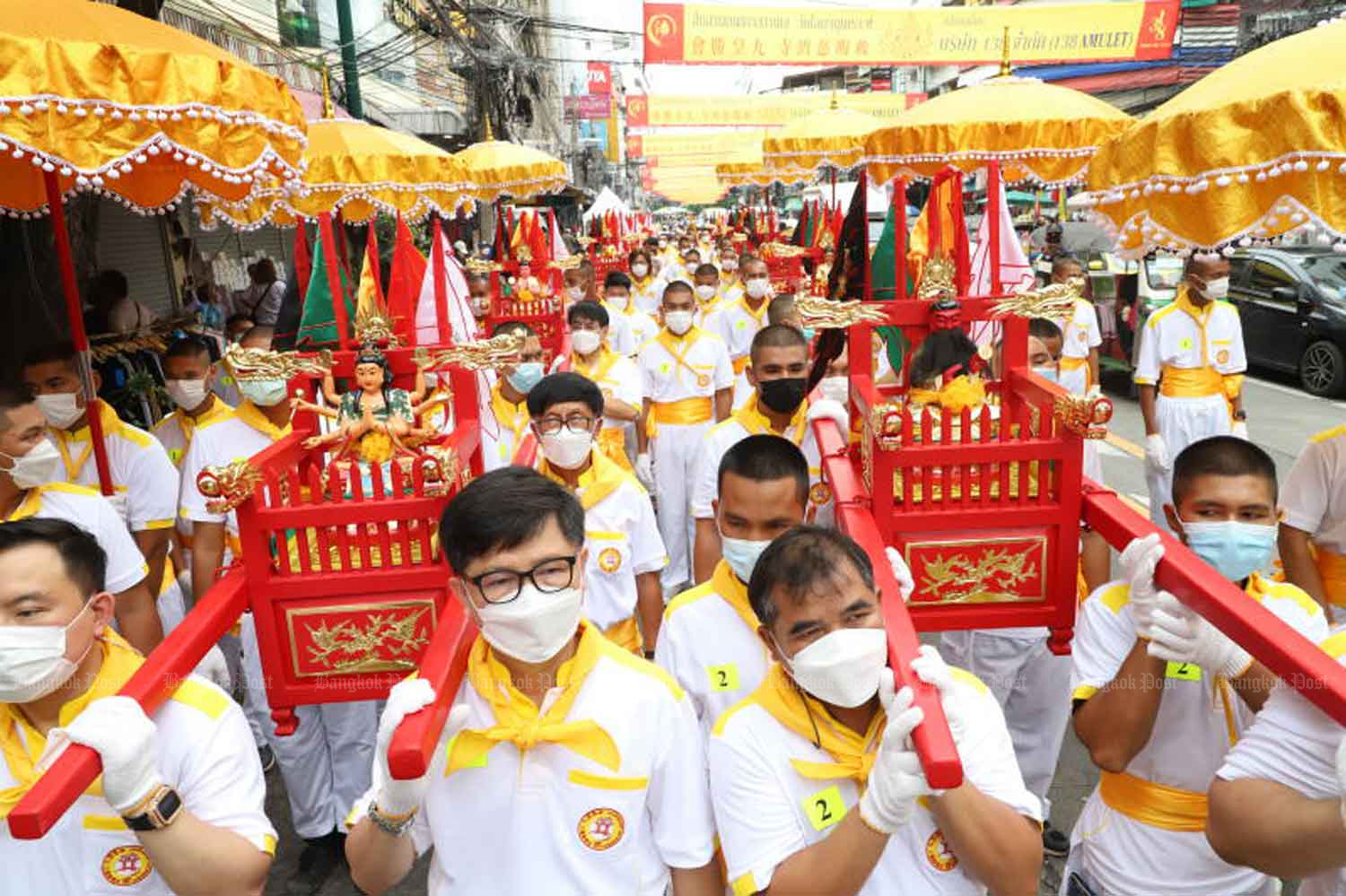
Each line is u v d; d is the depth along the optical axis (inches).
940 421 112.0
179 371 173.6
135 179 140.8
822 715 75.6
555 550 73.9
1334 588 134.9
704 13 490.6
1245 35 590.9
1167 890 97.1
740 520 103.7
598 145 1566.2
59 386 137.8
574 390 141.7
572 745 76.0
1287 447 362.3
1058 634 110.8
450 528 74.6
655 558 149.2
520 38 847.7
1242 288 499.8
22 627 75.2
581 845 76.3
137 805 70.8
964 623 111.1
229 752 80.4
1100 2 509.4
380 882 76.6
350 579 101.2
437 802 77.3
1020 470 108.3
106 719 69.8
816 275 385.1
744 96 818.2
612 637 143.5
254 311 362.3
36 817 62.1
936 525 108.6
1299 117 80.0
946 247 139.0
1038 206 705.6
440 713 71.8
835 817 74.4
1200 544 95.5
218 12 398.0
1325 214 81.1
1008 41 153.8
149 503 151.3
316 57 457.7
